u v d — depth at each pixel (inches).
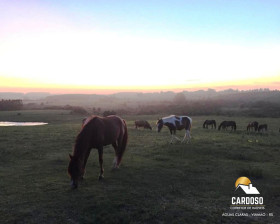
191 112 2576.3
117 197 201.5
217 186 241.1
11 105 3189.0
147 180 254.5
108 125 271.6
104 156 384.5
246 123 1337.4
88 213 172.4
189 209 183.6
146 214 172.1
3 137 578.9
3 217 165.3
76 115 2055.9
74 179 215.0
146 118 1809.8
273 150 452.8
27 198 198.4
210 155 398.3
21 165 316.2
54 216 168.2
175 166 319.0
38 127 922.7
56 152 409.1
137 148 464.8
